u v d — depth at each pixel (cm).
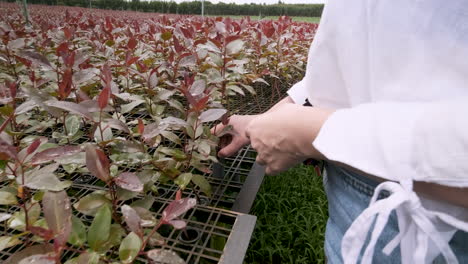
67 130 152
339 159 72
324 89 99
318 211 243
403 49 73
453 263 66
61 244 73
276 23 406
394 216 80
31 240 101
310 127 84
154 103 187
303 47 391
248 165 204
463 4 64
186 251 109
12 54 223
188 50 241
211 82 179
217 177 169
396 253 81
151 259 86
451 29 66
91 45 317
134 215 84
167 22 421
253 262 198
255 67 273
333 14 89
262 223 228
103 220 87
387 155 66
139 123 114
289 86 367
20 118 154
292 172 287
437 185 67
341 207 96
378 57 77
